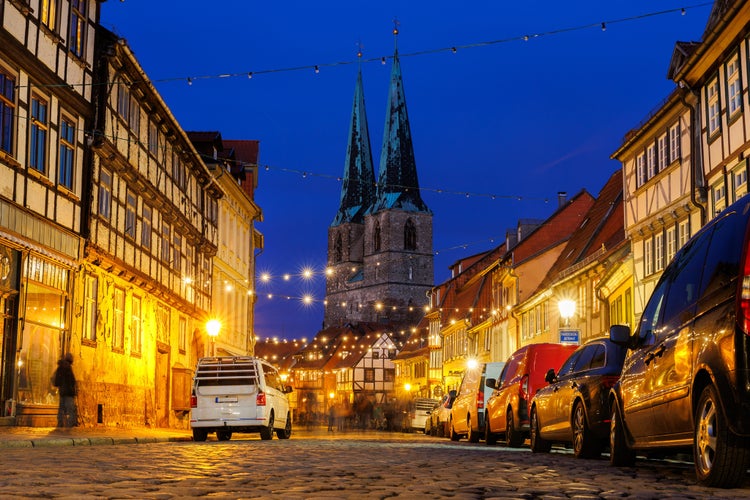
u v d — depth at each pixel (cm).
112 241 2727
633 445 1063
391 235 15962
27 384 2152
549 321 4725
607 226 4219
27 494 722
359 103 17775
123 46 2592
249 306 5494
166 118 3262
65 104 2366
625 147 3500
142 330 3119
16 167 2056
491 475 973
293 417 10794
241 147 5491
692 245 942
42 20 2217
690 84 2828
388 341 11706
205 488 799
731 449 768
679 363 870
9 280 2042
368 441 2355
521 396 1873
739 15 2392
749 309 740
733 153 2512
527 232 6069
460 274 8425
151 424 3209
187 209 3784
